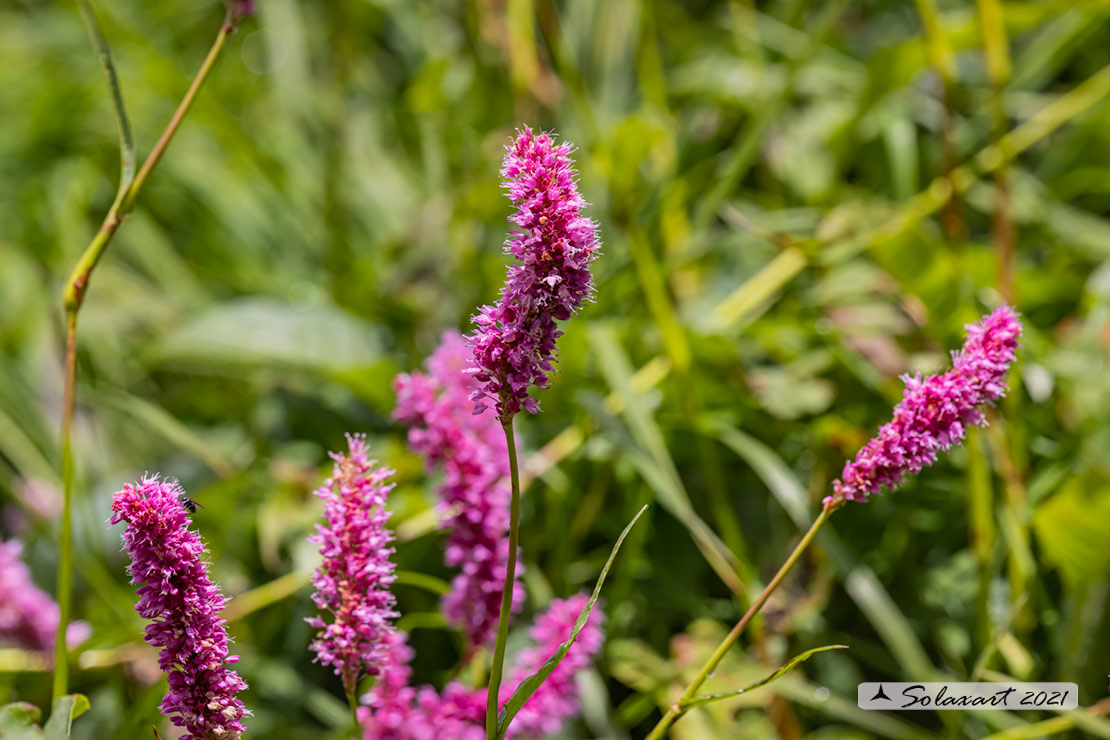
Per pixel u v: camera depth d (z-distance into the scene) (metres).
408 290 0.91
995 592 0.70
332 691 0.72
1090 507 0.60
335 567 0.50
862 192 1.01
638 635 0.74
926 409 0.49
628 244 0.83
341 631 0.49
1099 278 0.82
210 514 0.76
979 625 0.66
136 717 0.62
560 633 0.56
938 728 0.66
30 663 0.64
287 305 0.84
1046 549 0.63
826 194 0.96
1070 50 0.97
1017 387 0.68
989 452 0.70
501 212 0.87
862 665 0.70
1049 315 0.85
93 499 0.83
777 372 0.79
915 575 0.72
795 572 0.73
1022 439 0.70
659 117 0.95
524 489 0.71
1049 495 0.71
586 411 0.73
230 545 0.77
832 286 0.84
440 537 0.73
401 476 0.73
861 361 0.75
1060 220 0.93
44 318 1.01
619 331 0.82
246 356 0.80
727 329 0.80
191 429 0.94
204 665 0.47
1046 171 0.99
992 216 0.93
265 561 0.72
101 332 1.00
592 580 0.77
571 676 0.56
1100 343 0.77
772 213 0.95
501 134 0.95
